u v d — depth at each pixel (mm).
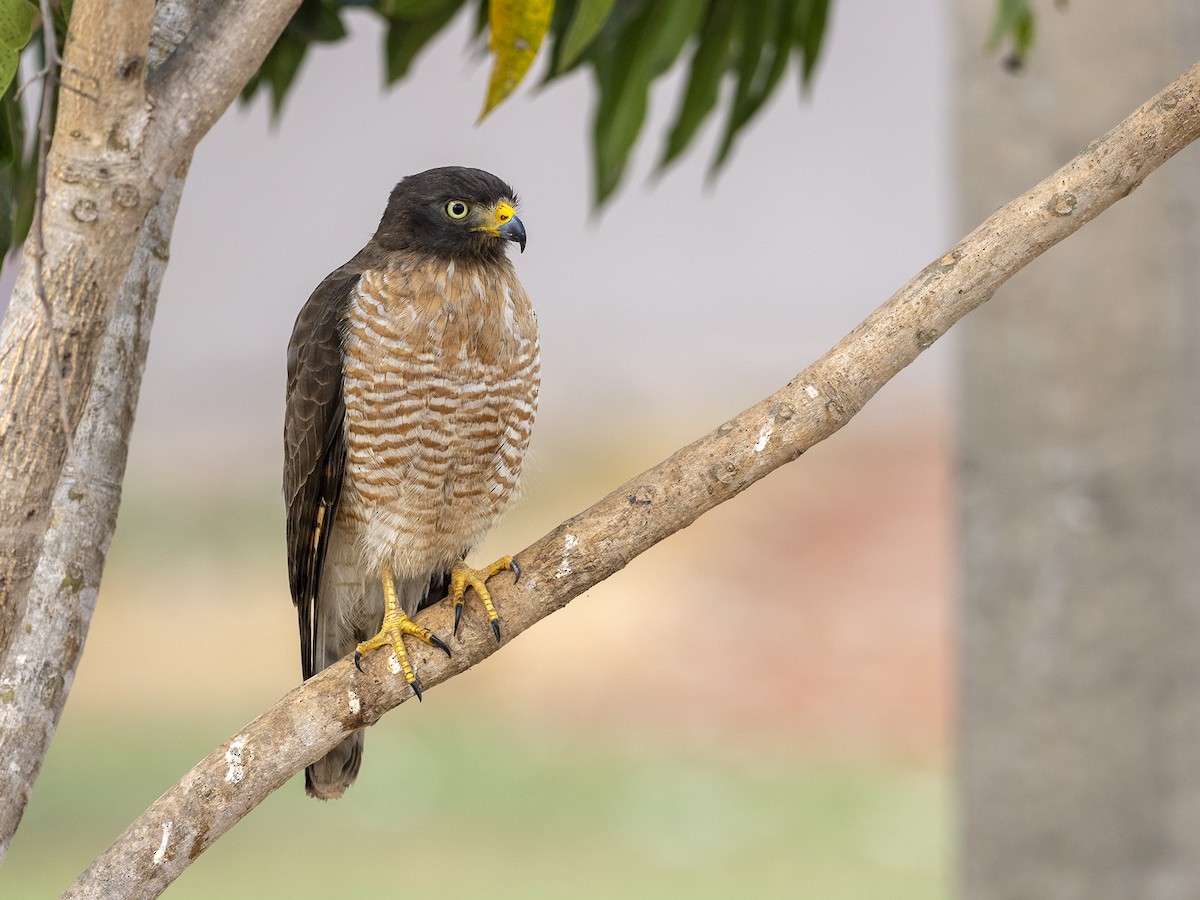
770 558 29359
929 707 23484
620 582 28938
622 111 8445
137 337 5434
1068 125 8656
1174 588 8570
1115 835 8656
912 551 29281
